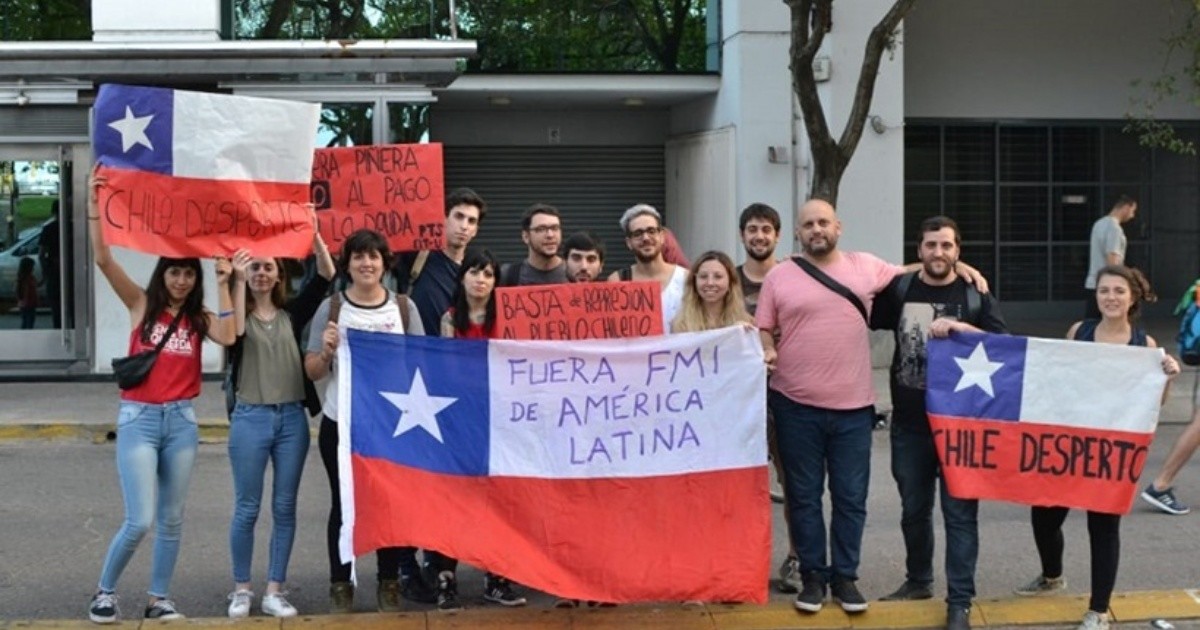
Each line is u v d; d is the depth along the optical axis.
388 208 7.91
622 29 16.64
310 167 6.82
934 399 6.79
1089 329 7.11
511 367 6.72
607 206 18.75
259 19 14.96
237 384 6.84
